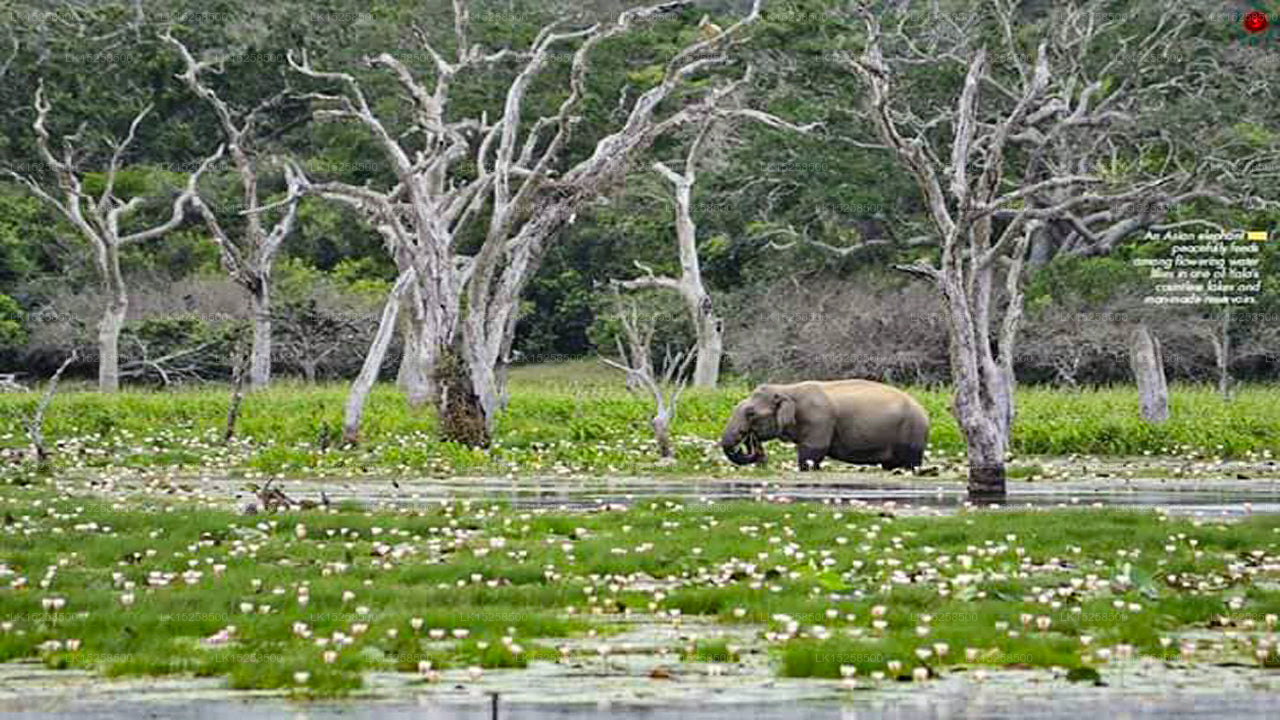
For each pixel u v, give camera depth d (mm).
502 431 62594
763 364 99938
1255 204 58812
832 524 33062
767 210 99688
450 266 57781
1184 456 57906
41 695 19797
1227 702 19422
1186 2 90688
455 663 21375
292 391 78812
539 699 19562
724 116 63938
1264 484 46812
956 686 20234
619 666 21297
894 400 51562
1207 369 100688
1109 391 86812
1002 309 94500
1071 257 92000
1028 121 56125
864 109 88500
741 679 20625
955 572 27578
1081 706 19219
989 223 47781
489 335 58969
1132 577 25828
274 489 37562
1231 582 27328
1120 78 93188
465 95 96812
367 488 43969
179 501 38344
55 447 54969
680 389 55156
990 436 41719
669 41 99188
